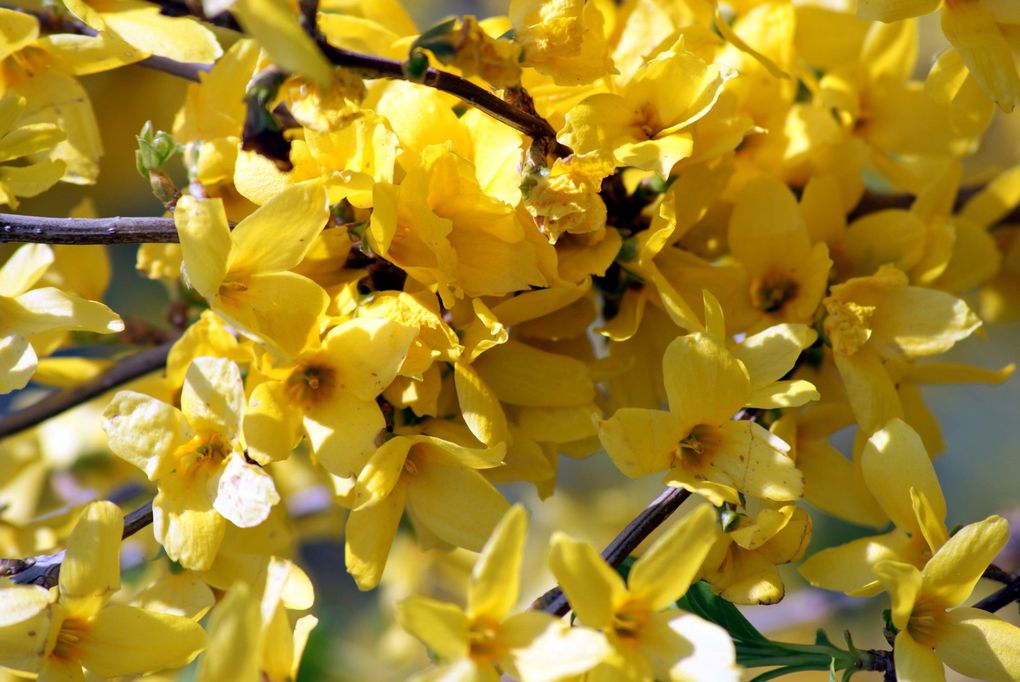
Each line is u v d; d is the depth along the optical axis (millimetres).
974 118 615
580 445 598
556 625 541
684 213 598
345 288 572
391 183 564
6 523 621
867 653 578
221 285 560
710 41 600
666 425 567
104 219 565
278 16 534
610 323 600
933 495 575
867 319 597
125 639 563
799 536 578
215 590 601
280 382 568
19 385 573
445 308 578
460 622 538
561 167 569
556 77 572
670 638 546
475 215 574
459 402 575
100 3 571
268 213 556
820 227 616
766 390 571
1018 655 563
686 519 543
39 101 597
